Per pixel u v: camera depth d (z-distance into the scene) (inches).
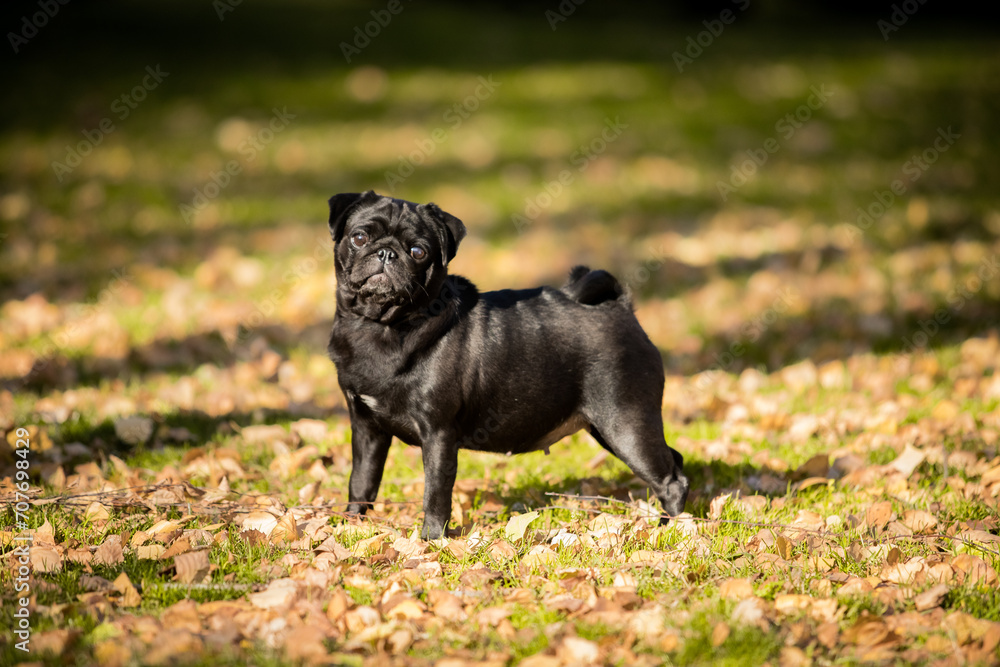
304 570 225.8
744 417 384.5
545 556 236.4
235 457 326.6
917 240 695.1
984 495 287.0
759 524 255.0
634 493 303.7
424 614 203.6
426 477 249.6
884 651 189.3
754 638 190.2
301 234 698.2
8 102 1006.4
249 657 182.9
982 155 959.0
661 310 560.1
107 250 644.7
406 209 247.9
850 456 321.7
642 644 190.4
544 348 257.6
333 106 1063.0
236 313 528.7
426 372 243.8
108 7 1378.0
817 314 539.5
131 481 296.8
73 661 181.8
